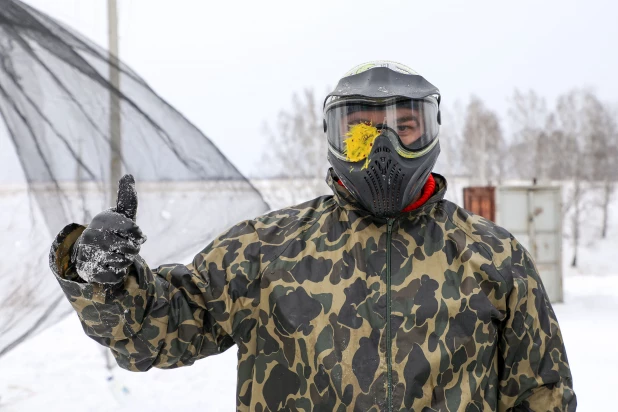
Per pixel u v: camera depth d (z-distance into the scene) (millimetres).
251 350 1479
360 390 1374
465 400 1400
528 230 9047
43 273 3059
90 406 4539
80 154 3336
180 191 3699
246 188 3820
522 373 1501
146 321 1382
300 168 24719
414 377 1387
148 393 4816
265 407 1426
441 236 1531
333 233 1529
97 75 3449
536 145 28625
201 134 3789
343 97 1545
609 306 8625
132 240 1278
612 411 4188
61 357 5676
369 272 1474
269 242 1525
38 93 3248
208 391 4895
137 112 3572
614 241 24781
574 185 26078
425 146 1521
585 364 5359
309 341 1408
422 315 1430
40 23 3279
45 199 3203
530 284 1511
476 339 1435
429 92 1562
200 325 1478
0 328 2961
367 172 1472
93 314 1315
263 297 1466
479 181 27047
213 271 1490
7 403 4547
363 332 1414
